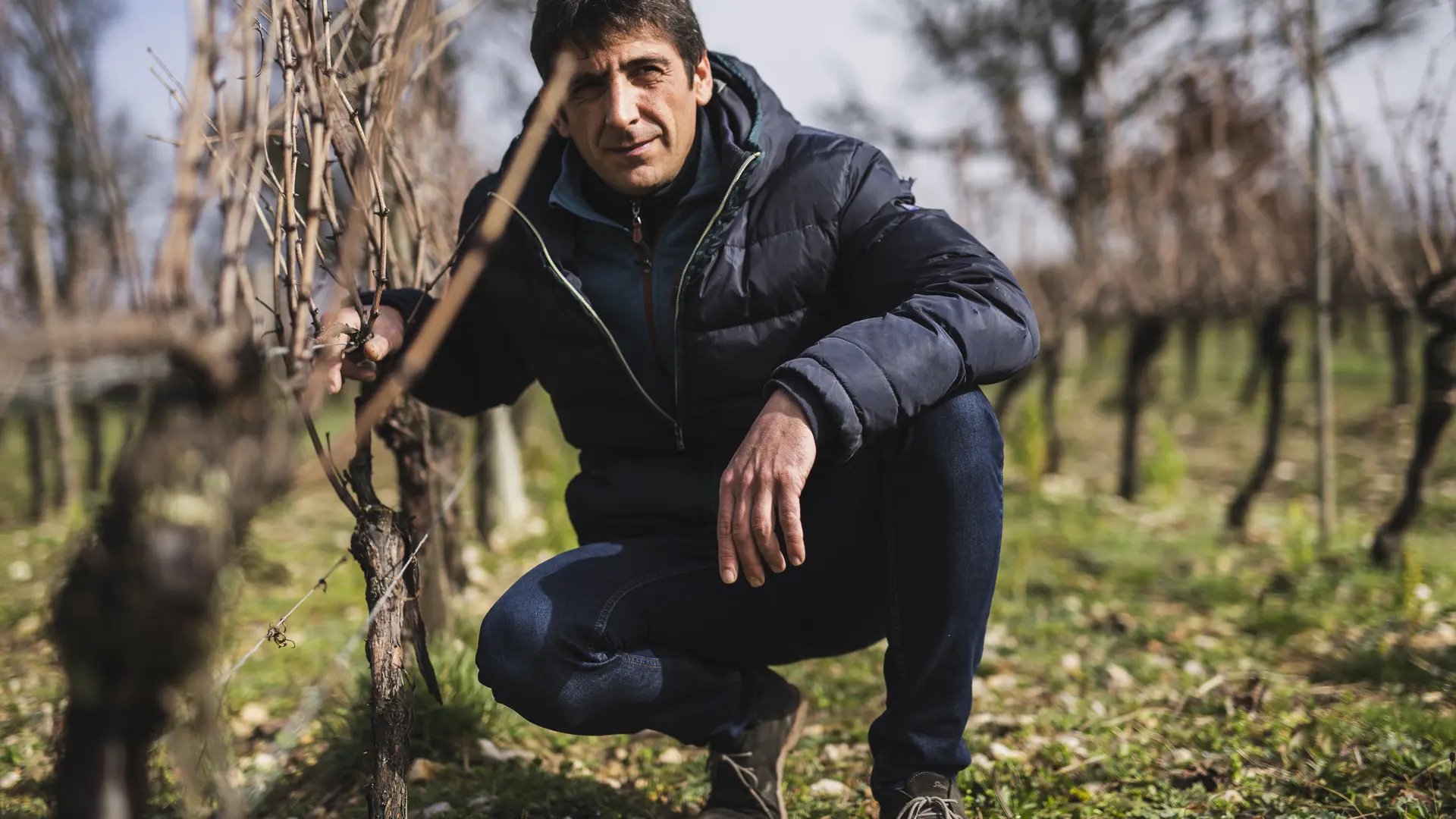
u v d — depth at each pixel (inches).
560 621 69.7
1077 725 105.8
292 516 243.3
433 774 95.1
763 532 62.3
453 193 128.7
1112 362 602.9
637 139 69.5
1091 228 300.8
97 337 37.6
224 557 41.8
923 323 65.9
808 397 62.9
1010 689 123.6
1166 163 284.7
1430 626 134.3
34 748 101.6
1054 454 311.7
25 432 296.2
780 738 79.5
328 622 157.5
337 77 65.1
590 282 75.3
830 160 74.2
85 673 39.9
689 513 77.0
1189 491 285.6
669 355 75.2
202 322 42.2
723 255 72.5
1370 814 81.1
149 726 41.8
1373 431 345.7
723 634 75.3
